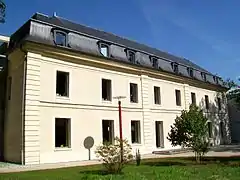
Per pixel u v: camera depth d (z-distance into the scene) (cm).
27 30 1673
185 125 1501
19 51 1670
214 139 3167
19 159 1537
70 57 1773
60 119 1723
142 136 2205
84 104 1823
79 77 1825
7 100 1784
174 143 1564
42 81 1631
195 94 2961
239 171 1098
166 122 2470
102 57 1936
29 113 1547
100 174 1070
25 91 1558
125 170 1177
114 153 1114
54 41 1720
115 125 2002
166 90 2547
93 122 1859
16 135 1600
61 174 1087
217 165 1338
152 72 2378
